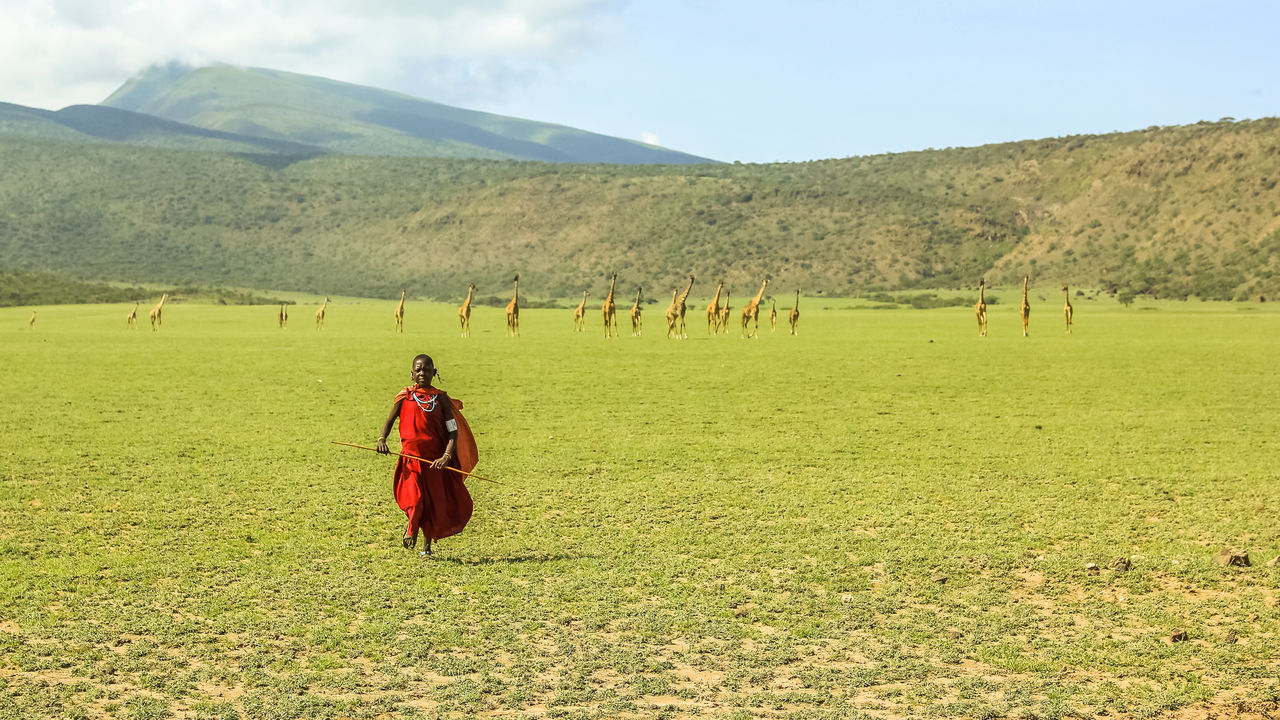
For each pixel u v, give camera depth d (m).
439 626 8.24
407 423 10.30
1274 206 175.62
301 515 12.25
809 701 6.89
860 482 14.67
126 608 8.55
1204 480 14.85
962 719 6.65
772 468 15.87
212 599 8.82
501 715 6.61
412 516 10.21
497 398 26.52
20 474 14.76
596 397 26.83
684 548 10.81
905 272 192.38
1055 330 73.56
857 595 9.23
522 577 9.67
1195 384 30.70
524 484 14.41
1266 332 68.06
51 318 102.81
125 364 37.97
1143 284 164.12
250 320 98.50
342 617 8.41
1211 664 7.61
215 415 22.33
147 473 14.94
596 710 6.70
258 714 6.54
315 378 32.47
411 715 6.57
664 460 16.59
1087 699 6.98
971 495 13.71
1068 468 15.89
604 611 8.66
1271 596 9.21
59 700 6.68
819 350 48.41
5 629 8.03
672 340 58.81
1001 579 9.80
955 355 44.44
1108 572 9.97
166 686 6.96
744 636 8.13
